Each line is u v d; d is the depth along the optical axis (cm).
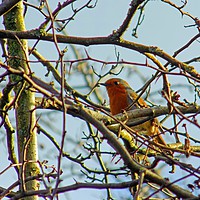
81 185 820
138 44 1105
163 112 1161
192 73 1105
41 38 1102
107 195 1427
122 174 1373
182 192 820
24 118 1182
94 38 1100
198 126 880
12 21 1264
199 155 909
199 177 819
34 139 1174
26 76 843
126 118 1152
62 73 844
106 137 873
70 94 1264
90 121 888
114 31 1098
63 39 1106
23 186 836
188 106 1166
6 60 1195
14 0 1077
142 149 1287
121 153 858
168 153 1144
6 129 1220
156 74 1129
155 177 830
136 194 775
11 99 1155
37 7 1203
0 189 990
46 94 873
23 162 860
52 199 770
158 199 1070
